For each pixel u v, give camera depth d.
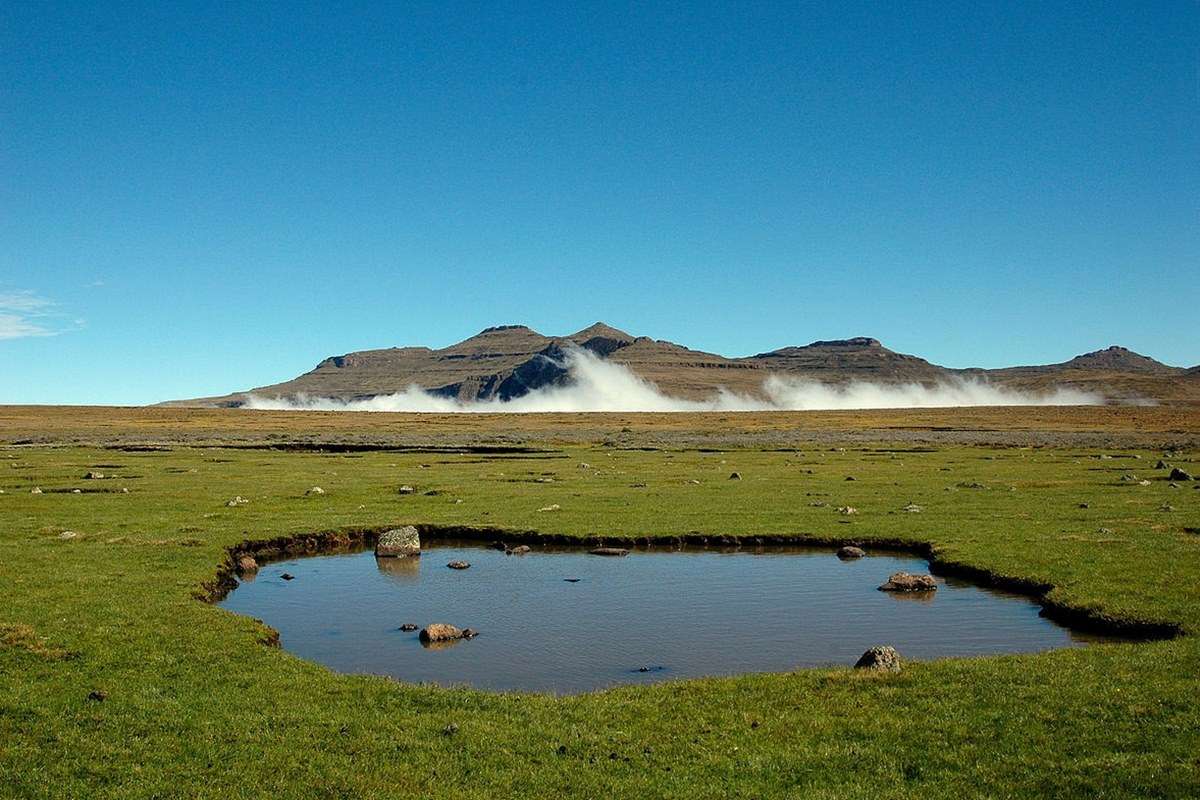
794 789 17.02
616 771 17.86
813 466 86.62
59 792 16.69
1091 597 31.97
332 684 23.16
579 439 141.50
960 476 75.44
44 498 59.25
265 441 131.75
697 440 138.38
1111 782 16.84
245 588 38.31
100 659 24.61
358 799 16.62
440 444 127.94
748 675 24.19
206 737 19.36
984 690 21.94
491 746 19.09
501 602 35.66
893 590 37.06
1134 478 70.00
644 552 46.34
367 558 45.50
